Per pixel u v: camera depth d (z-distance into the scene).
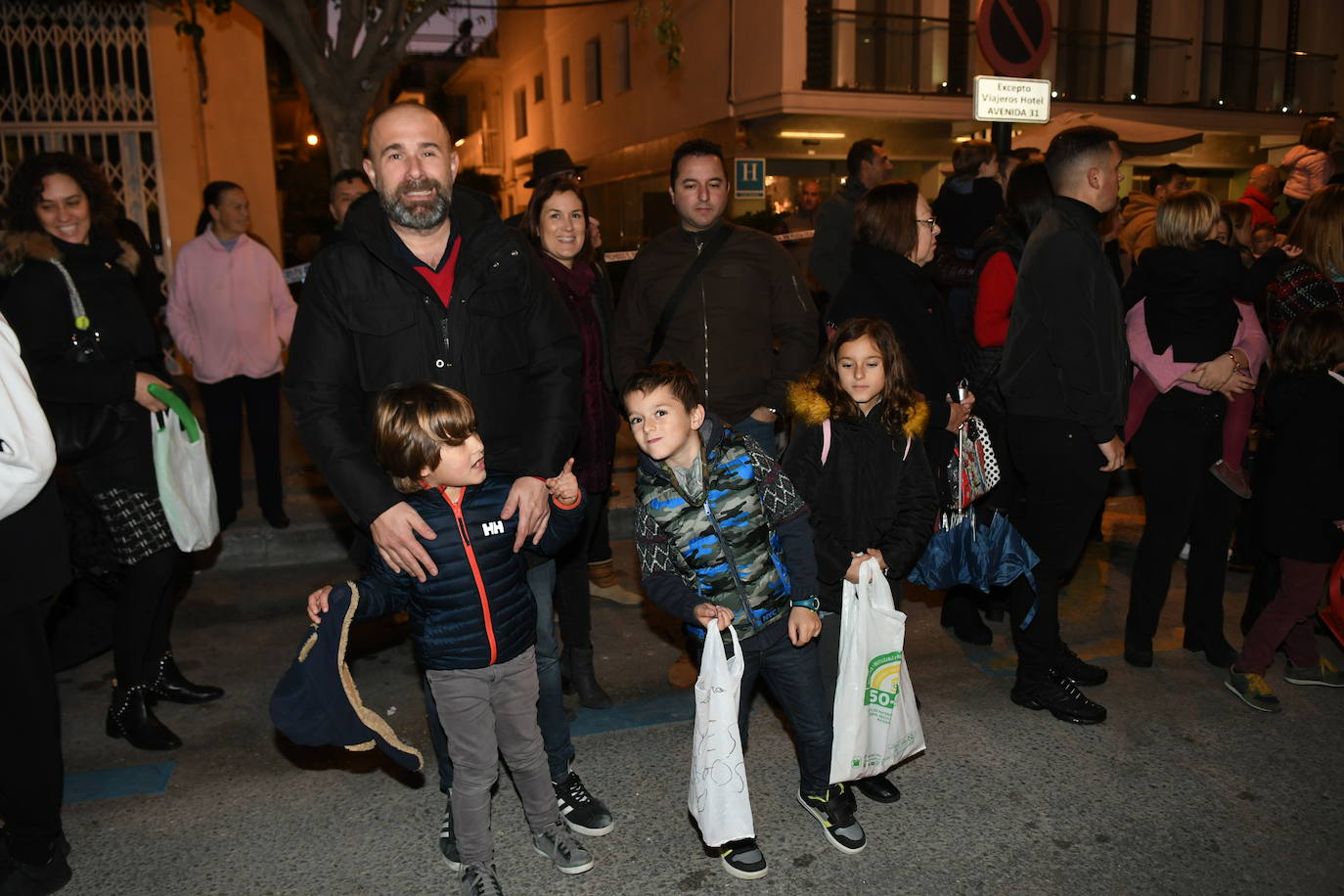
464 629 2.64
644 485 2.88
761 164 11.53
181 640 4.67
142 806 3.30
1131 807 3.23
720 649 2.71
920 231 3.87
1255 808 3.22
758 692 4.09
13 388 2.44
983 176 6.02
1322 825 3.13
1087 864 2.95
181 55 9.57
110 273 3.56
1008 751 3.59
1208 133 18.58
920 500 3.20
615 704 4.02
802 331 4.16
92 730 3.82
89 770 3.53
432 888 2.87
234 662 4.43
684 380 2.78
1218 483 4.22
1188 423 4.01
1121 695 4.02
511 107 29.27
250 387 5.59
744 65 15.52
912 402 3.19
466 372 2.75
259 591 5.30
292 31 7.24
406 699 4.09
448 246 2.79
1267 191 7.18
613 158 21.22
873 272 3.89
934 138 16.30
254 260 5.56
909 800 3.29
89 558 3.76
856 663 2.94
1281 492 3.78
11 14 9.17
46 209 3.41
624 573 5.56
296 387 2.68
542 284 2.95
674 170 4.05
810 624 2.85
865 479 3.18
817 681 3.03
